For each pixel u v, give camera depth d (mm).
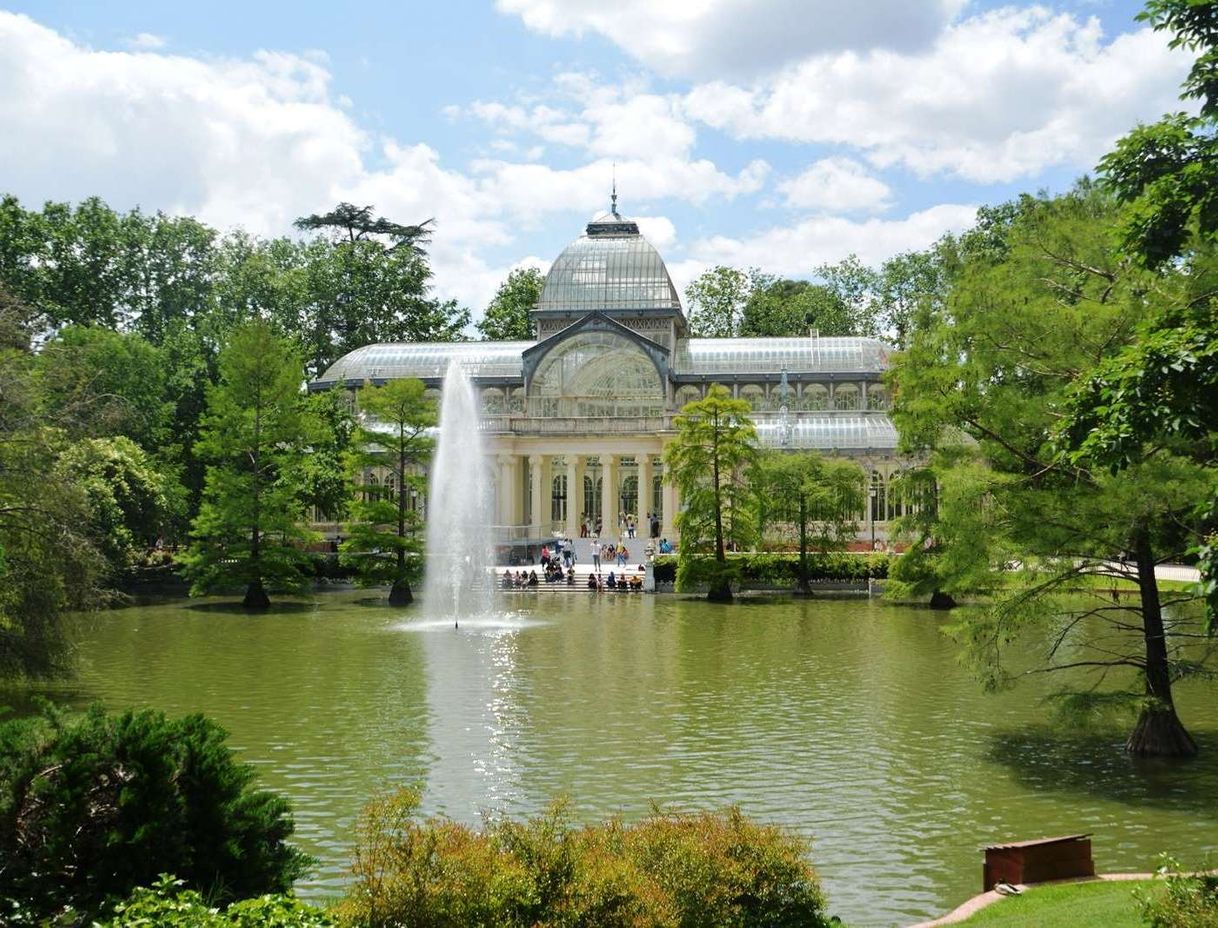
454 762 33969
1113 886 20828
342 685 47375
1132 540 33906
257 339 85750
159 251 127000
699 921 15641
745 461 92812
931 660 54250
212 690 46219
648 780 31953
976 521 35906
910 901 22797
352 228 171250
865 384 132500
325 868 24547
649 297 136000
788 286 192375
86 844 16219
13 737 16922
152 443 104938
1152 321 25328
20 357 45031
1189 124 27859
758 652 57219
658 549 112812
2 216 112000
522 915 14672
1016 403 35750
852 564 92688
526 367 131125
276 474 93500
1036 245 39438
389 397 87000
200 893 15328
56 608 41594
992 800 30000
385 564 86688
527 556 115188
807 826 27812
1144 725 35375
